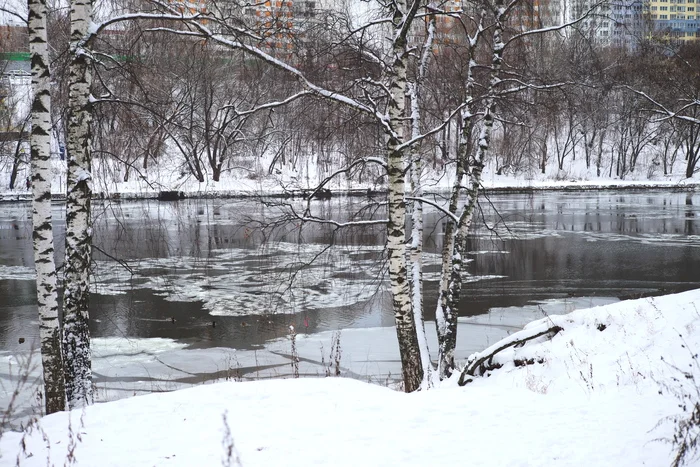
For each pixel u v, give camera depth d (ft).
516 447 18.69
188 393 27.14
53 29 39.40
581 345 30.01
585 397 24.09
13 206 142.31
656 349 26.66
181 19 29.86
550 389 26.55
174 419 23.40
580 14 41.29
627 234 112.16
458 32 49.52
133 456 19.38
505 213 141.18
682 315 28.76
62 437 21.53
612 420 20.27
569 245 101.35
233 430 21.86
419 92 44.06
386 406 24.77
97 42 34.94
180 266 86.74
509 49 43.96
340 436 20.94
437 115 43.96
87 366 33.30
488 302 67.41
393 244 35.91
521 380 29.07
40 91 29.73
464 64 43.65
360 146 40.29
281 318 62.28
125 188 149.59
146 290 73.67
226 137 41.22
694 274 79.92
